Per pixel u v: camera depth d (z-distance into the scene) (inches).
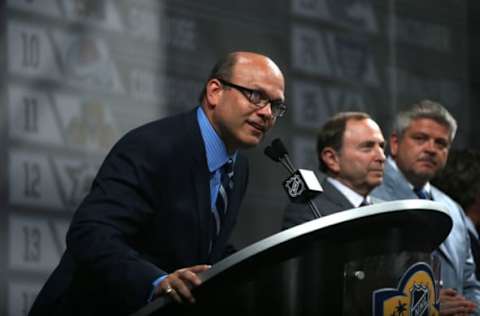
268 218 319.6
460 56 378.3
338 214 117.6
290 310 118.0
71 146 280.2
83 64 284.7
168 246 150.6
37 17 277.1
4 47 270.7
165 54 302.5
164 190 150.1
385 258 122.9
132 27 295.7
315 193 150.4
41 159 274.5
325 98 339.0
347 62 347.3
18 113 271.4
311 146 332.2
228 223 162.1
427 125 239.0
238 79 151.9
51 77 278.1
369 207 119.4
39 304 151.6
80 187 281.3
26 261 269.4
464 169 265.6
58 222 276.5
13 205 268.5
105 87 288.5
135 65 295.6
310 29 338.6
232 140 154.8
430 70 370.3
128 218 144.8
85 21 286.0
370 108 352.5
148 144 150.6
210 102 155.3
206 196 153.0
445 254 230.4
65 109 280.1
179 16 306.8
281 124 324.5
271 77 152.4
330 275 119.5
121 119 291.4
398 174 240.1
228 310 118.5
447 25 376.5
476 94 381.1
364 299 121.0
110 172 148.9
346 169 223.8
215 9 315.9
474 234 248.2
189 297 118.0
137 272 131.9
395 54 361.1
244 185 167.0
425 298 126.6
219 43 316.5
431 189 246.1
